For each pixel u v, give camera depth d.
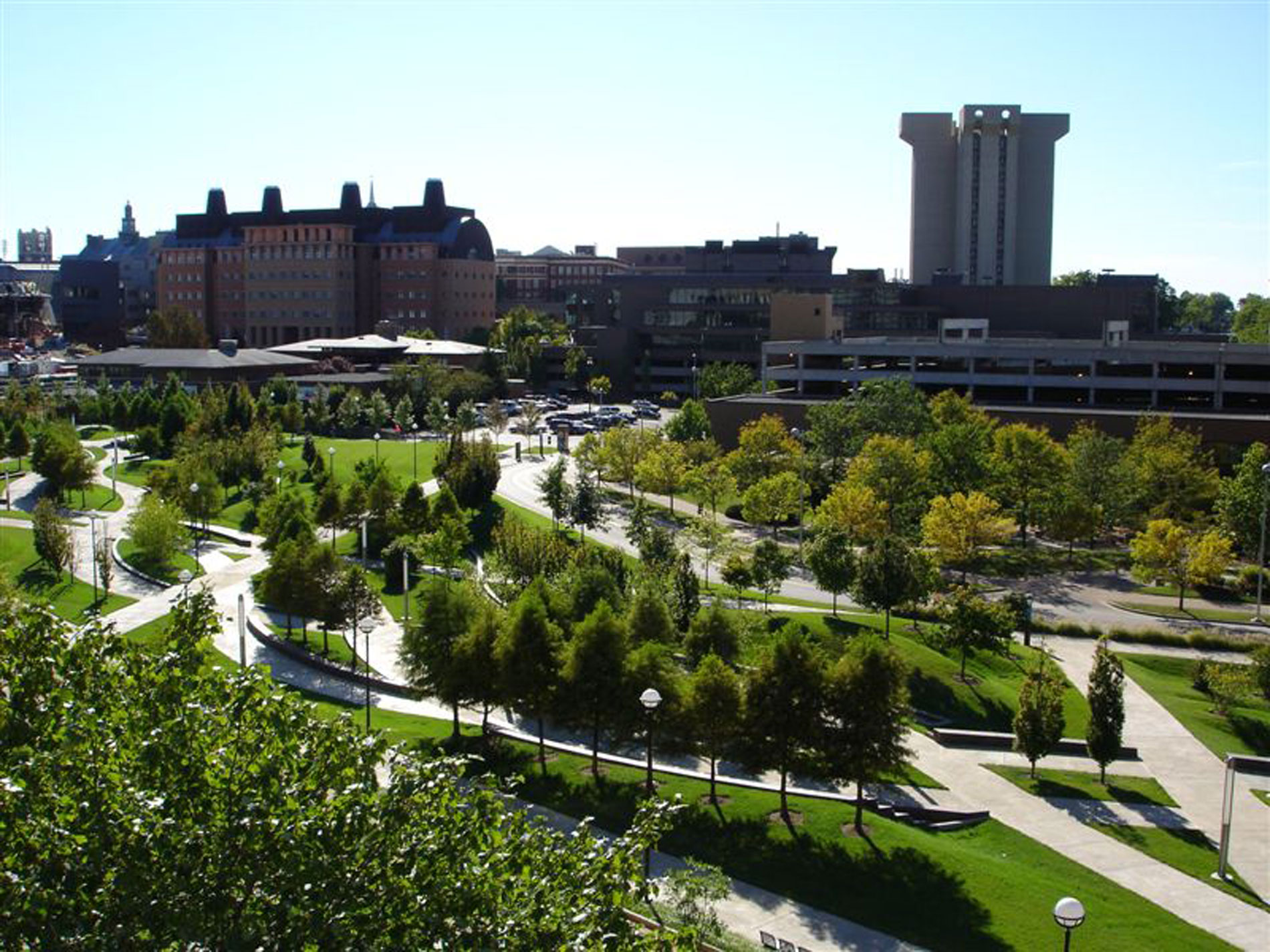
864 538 95.12
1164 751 60.00
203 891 20.45
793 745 49.06
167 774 21.52
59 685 23.17
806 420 136.38
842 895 42.78
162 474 107.44
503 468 140.00
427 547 86.88
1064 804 53.31
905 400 121.69
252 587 87.12
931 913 41.69
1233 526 96.19
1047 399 152.00
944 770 57.00
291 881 20.66
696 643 64.25
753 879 43.78
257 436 125.38
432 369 191.25
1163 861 47.88
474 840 22.77
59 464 112.38
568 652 53.56
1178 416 128.38
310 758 23.27
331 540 101.12
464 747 55.94
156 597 83.88
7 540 94.50
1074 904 32.09
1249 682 65.69
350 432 163.50
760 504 103.44
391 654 72.81
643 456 126.69
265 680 24.02
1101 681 55.47
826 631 73.56
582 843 23.66
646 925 36.25
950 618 69.00
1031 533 113.00
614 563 77.94
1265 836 50.41
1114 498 105.31
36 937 19.31
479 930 21.16
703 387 187.00
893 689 48.59
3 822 20.23
